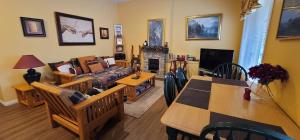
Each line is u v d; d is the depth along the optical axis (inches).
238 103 52.9
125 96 125.7
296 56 46.2
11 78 116.4
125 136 80.7
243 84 73.4
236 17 156.0
